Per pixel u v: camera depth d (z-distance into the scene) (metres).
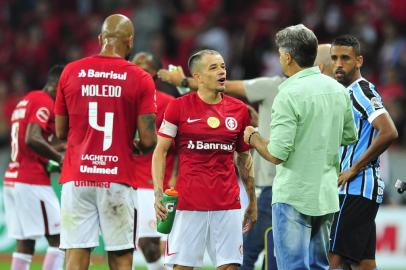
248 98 28.77
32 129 29.89
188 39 63.94
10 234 31.88
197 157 24.42
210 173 24.42
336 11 62.34
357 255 25.97
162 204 23.89
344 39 25.92
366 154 25.09
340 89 23.27
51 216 31.38
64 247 24.36
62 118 24.97
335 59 26.06
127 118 24.39
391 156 51.22
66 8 69.19
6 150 54.50
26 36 66.06
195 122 24.31
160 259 32.25
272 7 63.94
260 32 60.97
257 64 59.38
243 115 24.75
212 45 63.34
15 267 31.80
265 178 28.42
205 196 24.38
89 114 24.22
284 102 22.48
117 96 24.25
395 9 64.69
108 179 24.09
